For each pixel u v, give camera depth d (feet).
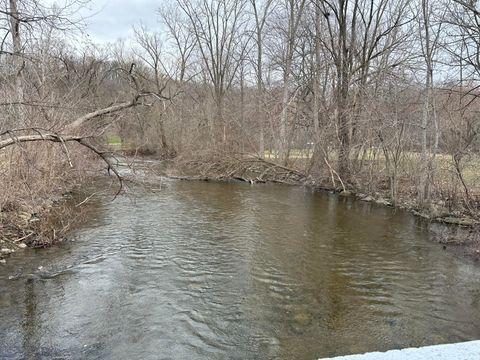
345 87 60.64
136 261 28.89
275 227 39.45
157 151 104.63
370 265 29.22
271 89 85.51
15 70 30.25
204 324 20.22
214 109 94.84
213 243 33.71
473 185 42.32
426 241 35.27
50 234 33.35
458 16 38.55
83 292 23.44
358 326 20.31
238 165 73.61
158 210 45.60
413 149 50.06
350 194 57.93
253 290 24.50
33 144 37.63
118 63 63.82
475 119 40.98
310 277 26.78
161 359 17.10
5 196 33.35
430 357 4.75
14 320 19.94
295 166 73.20
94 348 17.75
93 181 59.88
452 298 23.94
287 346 18.33
